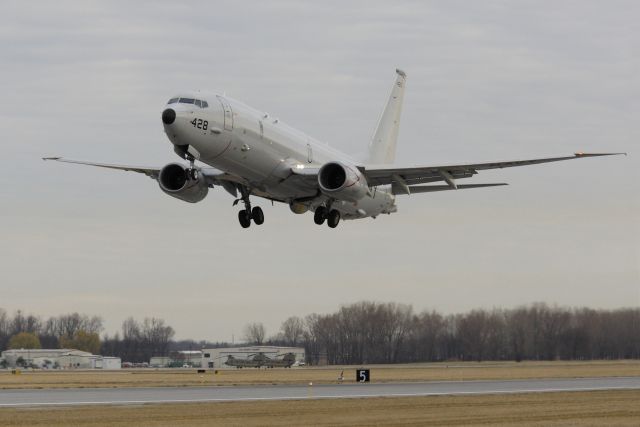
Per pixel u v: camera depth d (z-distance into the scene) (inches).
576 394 4242.1
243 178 4872.0
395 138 6446.9
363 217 5684.1
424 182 5324.8
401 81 6456.7
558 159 4778.5
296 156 4968.0
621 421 3031.5
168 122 4343.0
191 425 2881.4
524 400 3868.1
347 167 4753.9
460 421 3021.7
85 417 3105.3
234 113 4557.1
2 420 3021.7
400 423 2962.6
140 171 5428.2
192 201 5093.5
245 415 3179.1
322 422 2974.9
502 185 5359.3
